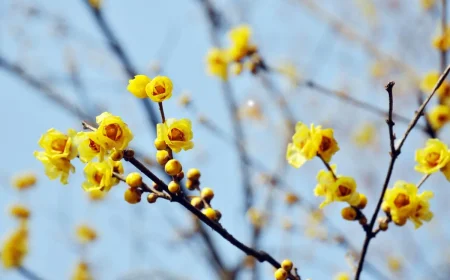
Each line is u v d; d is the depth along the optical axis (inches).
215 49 57.5
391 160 44.0
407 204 44.3
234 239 44.0
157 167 63.1
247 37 54.5
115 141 42.1
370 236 44.8
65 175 42.5
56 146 42.5
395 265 82.7
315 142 43.7
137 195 43.1
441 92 53.4
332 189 44.0
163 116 42.9
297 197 68.1
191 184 44.8
